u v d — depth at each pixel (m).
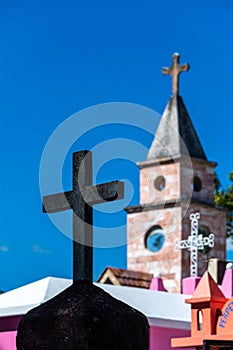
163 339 25.55
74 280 9.56
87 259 9.58
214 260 36.53
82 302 9.03
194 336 23.19
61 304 9.07
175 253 51.84
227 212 54.94
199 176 53.62
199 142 54.12
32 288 24.89
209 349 21.27
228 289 29.52
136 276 45.00
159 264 52.47
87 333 8.89
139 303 25.98
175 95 54.38
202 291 23.16
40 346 9.03
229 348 21.34
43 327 9.02
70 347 8.92
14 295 24.91
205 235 53.06
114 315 8.99
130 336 9.02
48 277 25.20
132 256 53.62
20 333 9.20
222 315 22.77
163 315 25.80
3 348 24.50
